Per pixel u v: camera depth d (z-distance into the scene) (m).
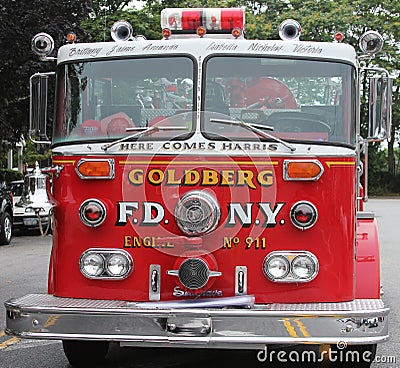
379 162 44.91
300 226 5.48
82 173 5.68
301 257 5.47
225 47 5.84
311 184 5.54
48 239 18.20
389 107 6.18
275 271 5.47
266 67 5.85
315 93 5.86
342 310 5.09
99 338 5.16
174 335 5.07
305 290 5.49
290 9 28.11
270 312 5.01
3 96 17.38
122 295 5.61
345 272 5.55
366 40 6.29
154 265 5.57
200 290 5.43
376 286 5.77
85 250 5.67
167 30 6.14
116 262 5.61
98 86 6.00
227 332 5.03
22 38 15.92
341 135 5.77
